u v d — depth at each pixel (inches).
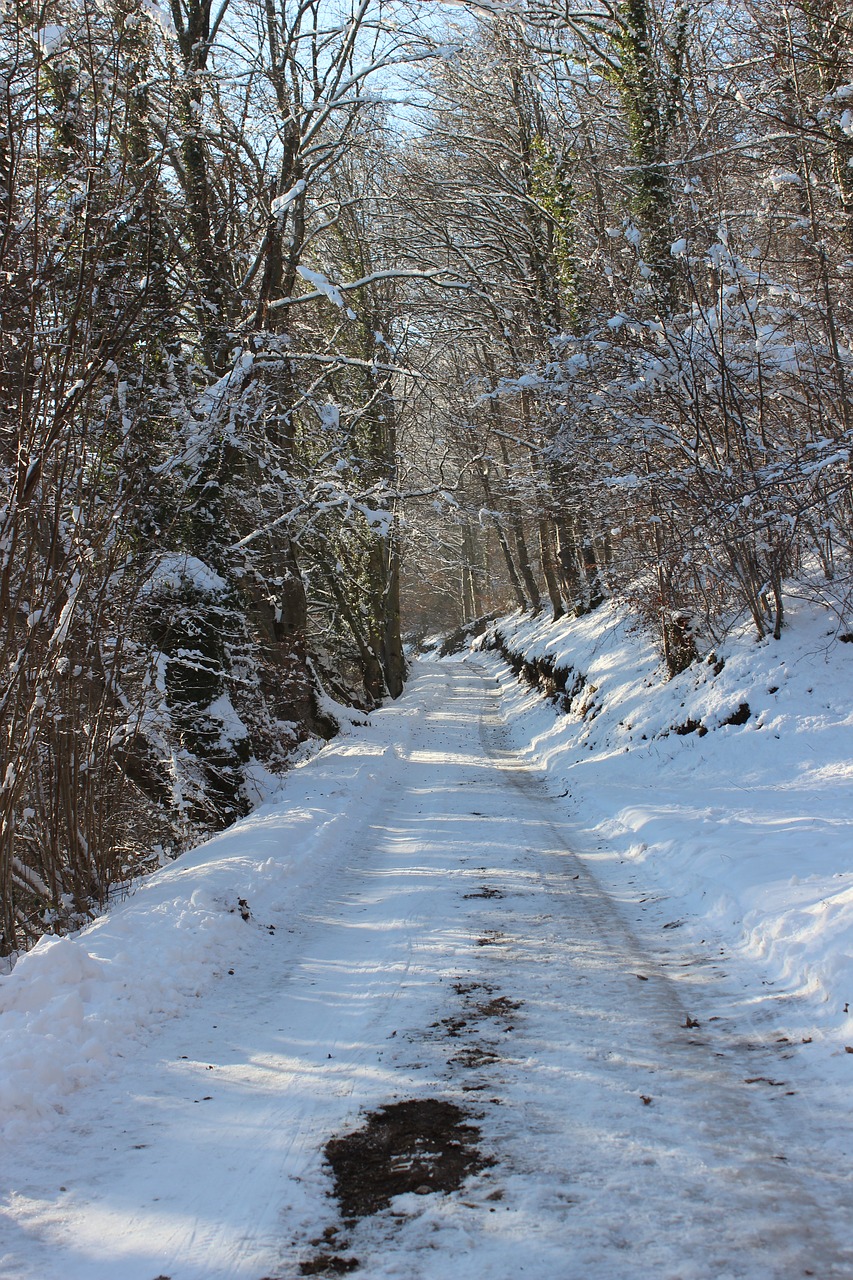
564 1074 151.7
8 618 257.4
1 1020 171.3
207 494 492.7
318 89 611.5
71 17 295.4
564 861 322.0
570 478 608.7
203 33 560.4
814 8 408.2
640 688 562.9
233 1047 174.1
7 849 263.3
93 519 311.0
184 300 404.8
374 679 1143.6
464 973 208.1
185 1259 105.9
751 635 468.1
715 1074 148.2
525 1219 109.7
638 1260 100.2
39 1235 111.6
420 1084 151.1
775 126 443.5
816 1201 110.3
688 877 267.4
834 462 339.0
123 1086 157.1
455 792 503.2
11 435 271.4
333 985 208.1
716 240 432.8
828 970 173.6
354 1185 121.2
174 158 475.2
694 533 416.5
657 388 461.4
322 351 689.0
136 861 390.6
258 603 668.7
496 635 1808.6
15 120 263.9
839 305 419.2
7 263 263.0
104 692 334.3
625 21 603.5
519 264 961.5
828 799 315.6
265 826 381.4
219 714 488.7
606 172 580.1
